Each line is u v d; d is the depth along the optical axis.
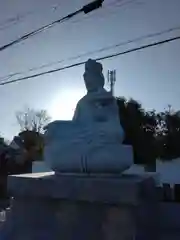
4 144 33.16
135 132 29.56
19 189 7.26
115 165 7.16
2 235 7.17
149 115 31.33
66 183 6.82
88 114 7.66
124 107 30.44
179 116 30.97
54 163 7.45
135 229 6.41
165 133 30.66
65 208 6.79
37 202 7.03
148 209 7.14
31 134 30.84
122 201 6.43
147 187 7.12
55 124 7.70
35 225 6.96
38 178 7.09
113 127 7.51
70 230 6.68
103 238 6.46
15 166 27.19
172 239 9.05
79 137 7.42
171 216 10.10
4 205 19.88
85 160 7.25
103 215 6.53
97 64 8.29
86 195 6.63
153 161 28.55
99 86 8.15
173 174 26.47
